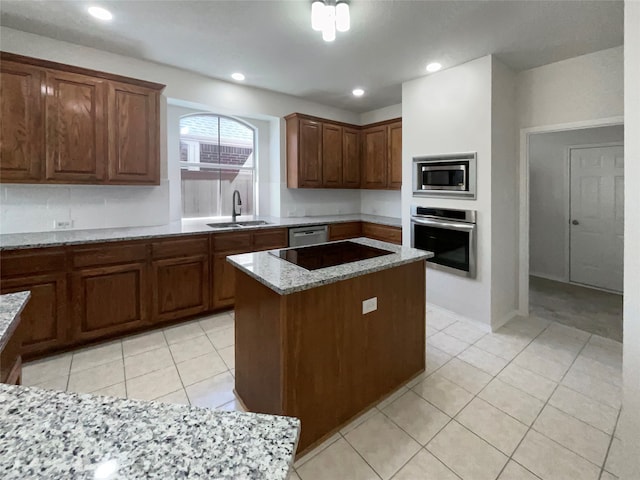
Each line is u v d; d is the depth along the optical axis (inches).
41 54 106.3
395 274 82.4
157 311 117.2
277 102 165.5
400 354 85.4
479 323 123.8
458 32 99.7
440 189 131.9
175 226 137.2
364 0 83.7
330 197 196.7
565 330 121.2
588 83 113.1
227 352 104.0
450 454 65.1
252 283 73.2
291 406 63.9
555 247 184.4
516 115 129.9
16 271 92.3
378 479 59.7
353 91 158.7
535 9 87.4
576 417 74.8
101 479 18.3
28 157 100.1
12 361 49.9
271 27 99.0
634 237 49.7
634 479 50.3
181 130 154.1
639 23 48.7
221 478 18.7
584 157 170.1
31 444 20.9
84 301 103.0
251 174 177.2
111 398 26.0
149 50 115.7
